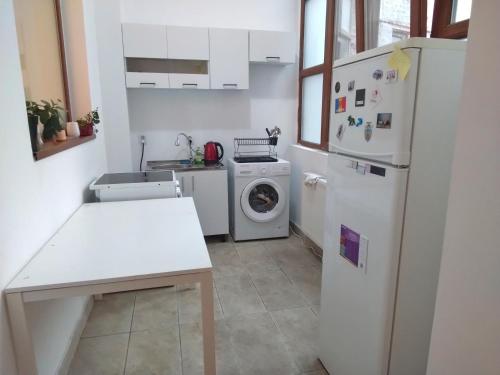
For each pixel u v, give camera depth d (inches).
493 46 30.5
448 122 50.9
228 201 156.5
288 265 125.7
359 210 59.6
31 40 87.6
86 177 99.3
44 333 63.2
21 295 48.4
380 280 55.1
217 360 77.8
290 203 163.8
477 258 33.0
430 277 55.4
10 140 53.1
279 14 154.4
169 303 101.2
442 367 38.0
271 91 161.0
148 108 149.6
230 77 140.3
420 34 82.7
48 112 77.6
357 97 59.1
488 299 32.0
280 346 82.6
